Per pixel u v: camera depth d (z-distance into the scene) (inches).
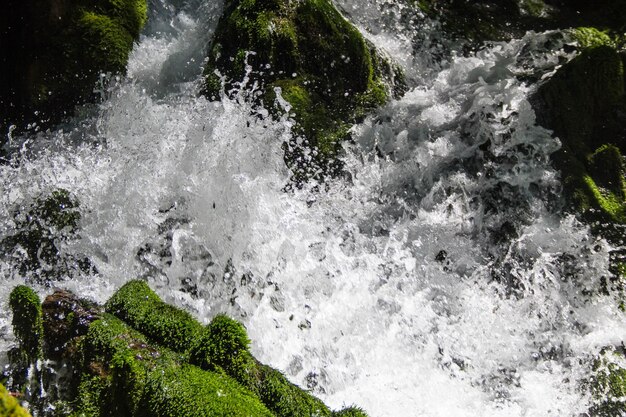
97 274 191.9
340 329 178.9
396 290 187.0
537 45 250.5
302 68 229.9
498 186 209.5
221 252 192.4
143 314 135.6
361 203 211.9
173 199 203.9
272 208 200.1
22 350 137.4
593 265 190.2
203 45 257.6
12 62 245.9
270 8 231.8
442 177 213.0
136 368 112.0
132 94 238.7
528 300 187.0
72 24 247.4
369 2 266.7
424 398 163.2
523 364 171.6
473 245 200.1
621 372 166.2
